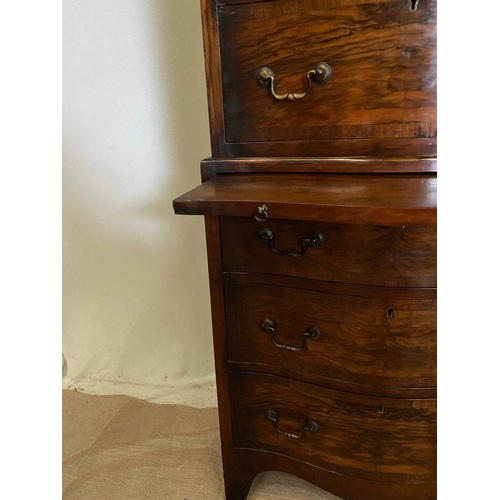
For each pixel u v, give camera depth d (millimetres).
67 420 1440
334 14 823
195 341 1514
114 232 1446
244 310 936
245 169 941
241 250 896
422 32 799
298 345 914
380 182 817
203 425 1405
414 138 850
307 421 962
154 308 1501
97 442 1355
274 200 728
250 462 1056
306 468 1005
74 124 1361
